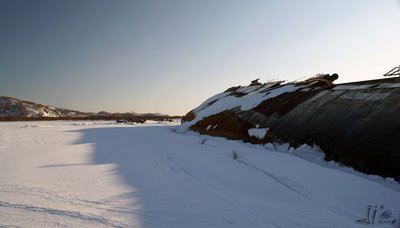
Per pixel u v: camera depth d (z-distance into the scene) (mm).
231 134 13383
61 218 4227
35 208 4617
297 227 3945
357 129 7191
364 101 8391
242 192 5492
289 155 8055
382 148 6148
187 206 4738
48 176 6789
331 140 7641
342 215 4340
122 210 4559
